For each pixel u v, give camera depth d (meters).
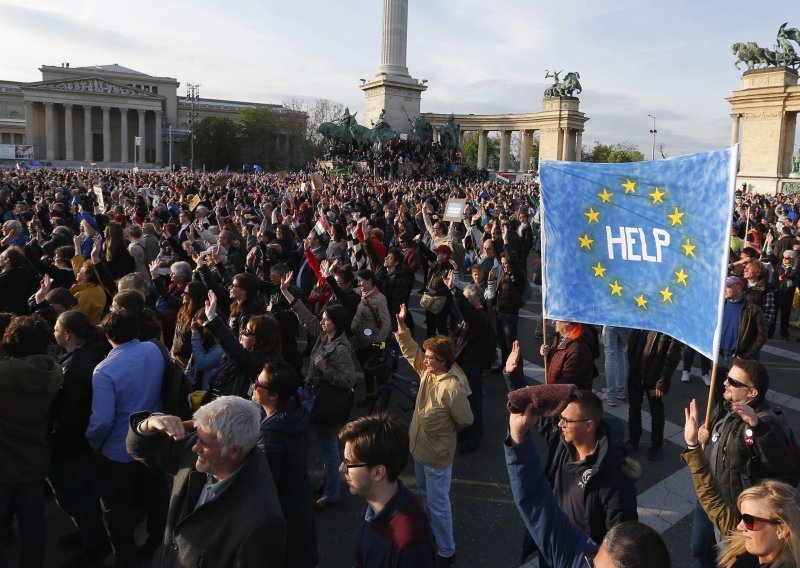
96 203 26.39
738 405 4.57
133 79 149.50
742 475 4.75
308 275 12.70
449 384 5.88
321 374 6.84
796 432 9.20
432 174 64.31
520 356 4.43
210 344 7.20
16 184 36.88
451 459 5.94
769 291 10.88
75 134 130.25
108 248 11.38
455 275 11.75
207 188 36.31
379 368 9.05
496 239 16.88
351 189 38.25
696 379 11.61
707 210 4.14
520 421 3.43
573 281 4.66
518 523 6.79
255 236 16.27
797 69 67.50
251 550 3.35
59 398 5.38
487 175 74.31
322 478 7.80
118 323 5.51
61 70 144.00
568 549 3.38
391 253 12.55
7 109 140.88
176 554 3.57
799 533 3.31
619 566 2.68
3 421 4.91
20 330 5.20
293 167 127.44
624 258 4.49
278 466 4.76
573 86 94.19
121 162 127.69
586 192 4.62
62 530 6.61
